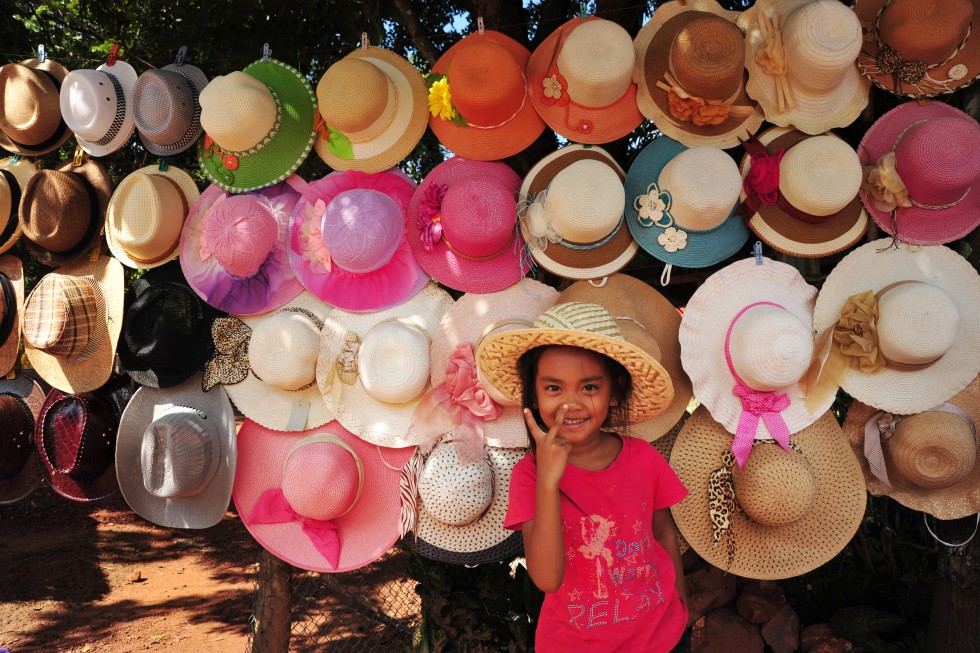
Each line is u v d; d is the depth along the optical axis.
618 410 2.25
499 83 2.86
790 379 2.68
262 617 3.74
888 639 3.55
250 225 3.06
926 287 2.76
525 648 3.48
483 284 3.06
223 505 3.25
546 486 1.84
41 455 3.54
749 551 3.00
